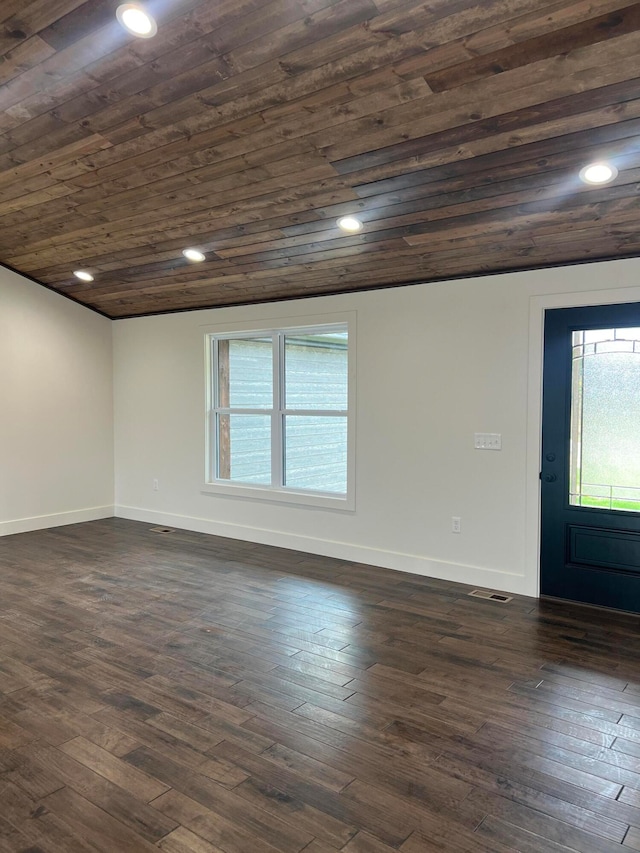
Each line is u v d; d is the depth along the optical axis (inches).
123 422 253.3
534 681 107.8
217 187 134.6
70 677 109.5
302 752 86.2
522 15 79.4
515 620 136.8
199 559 188.4
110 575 171.5
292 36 88.6
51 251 193.5
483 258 149.3
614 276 139.1
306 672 111.3
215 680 108.2
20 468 224.7
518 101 94.1
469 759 84.6
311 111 104.3
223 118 110.1
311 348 200.2
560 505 149.4
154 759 84.5
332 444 195.3
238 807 74.5
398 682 107.3
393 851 67.2
